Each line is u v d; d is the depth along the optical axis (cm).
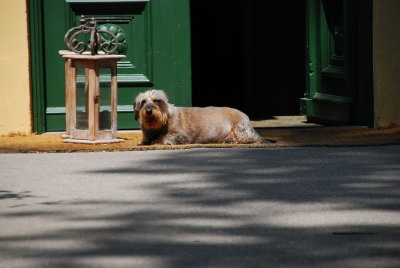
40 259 703
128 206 877
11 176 1029
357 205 868
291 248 725
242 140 1245
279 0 1661
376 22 1347
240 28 1764
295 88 1678
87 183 986
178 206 874
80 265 687
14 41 1312
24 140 1276
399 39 1352
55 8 1332
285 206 867
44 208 872
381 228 784
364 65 1367
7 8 1308
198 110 1261
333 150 1180
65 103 1347
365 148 1195
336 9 1405
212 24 1789
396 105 1363
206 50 1795
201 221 815
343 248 724
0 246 741
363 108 1378
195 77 1802
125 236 768
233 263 688
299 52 1675
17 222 819
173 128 1238
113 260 699
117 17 1347
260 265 682
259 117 1585
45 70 1338
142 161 1113
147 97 1216
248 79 1661
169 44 1358
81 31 1237
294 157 1128
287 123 1484
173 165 1084
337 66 1414
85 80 1233
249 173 1029
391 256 702
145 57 1358
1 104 1320
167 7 1353
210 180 994
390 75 1357
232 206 871
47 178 1016
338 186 955
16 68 1316
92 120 1233
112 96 1248
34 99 1332
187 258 702
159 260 697
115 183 984
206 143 1252
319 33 1436
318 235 763
